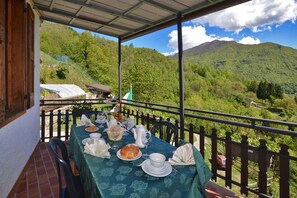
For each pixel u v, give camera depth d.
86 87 24.67
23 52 2.31
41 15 3.45
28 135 2.57
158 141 1.75
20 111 2.18
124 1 2.61
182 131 2.80
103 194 0.91
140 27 3.60
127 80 22.70
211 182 2.24
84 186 1.31
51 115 3.78
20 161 2.18
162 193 1.02
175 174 1.12
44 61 23.20
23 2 2.32
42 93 13.55
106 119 2.49
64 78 23.17
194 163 1.23
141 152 1.44
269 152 1.76
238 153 2.18
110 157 1.36
